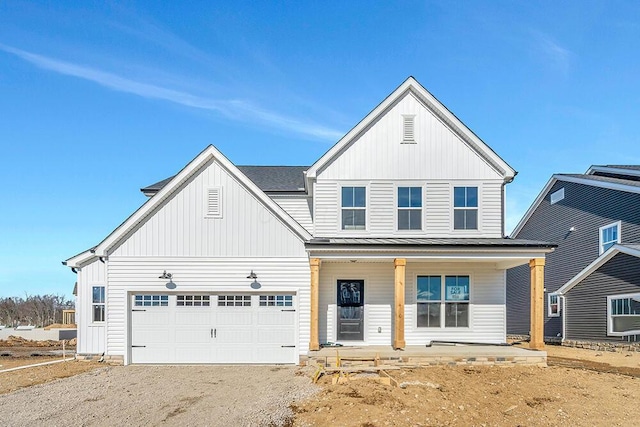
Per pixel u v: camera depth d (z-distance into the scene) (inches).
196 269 590.6
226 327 587.8
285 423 343.0
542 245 558.6
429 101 637.9
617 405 384.5
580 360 612.7
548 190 1032.2
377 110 634.2
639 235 750.5
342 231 627.5
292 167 868.0
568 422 346.3
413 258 568.7
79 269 612.7
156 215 594.9
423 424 335.3
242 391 436.8
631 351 698.2
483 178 633.6
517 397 404.2
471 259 570.6
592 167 993.5
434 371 493.7
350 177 633.6
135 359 582.9
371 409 360.8
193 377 502.3
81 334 607.8
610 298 757.9
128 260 589.0
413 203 633.0
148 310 588.4
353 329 617.3
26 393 438.9
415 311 622.2
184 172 591.2
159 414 371.2
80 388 456.8
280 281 589.6
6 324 1939.0
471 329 623.8
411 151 637.3
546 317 992.9
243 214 596.4
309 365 533.6
